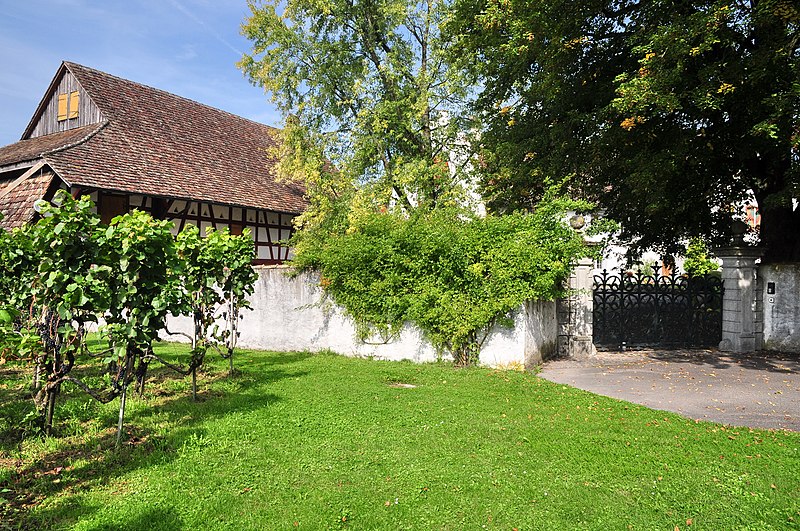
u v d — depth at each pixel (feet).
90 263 16.94
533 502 13.57
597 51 44.09
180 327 44.93
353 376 29.40
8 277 22.89
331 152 58.95
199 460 15.88
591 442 18.24
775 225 46.88
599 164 45.16
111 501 13.16
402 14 56.44
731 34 34.27
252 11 57.77
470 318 32.01
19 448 16.58
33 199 45.03
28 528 11.79
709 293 44.04
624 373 32.53
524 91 49.34
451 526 12.32
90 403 21.67
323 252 38.47
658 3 36.37
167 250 18.65
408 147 58.65
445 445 17.56
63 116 61.87
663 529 12.42
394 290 35.24
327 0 55.72
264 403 22.77
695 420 21.61
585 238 38.68
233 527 12.05
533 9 39.42
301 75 58.70
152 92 70.49
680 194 47.21
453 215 37.86
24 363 23.20
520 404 23.40
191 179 58.08
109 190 46.24
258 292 42.16
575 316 39.65
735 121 39.93
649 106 35.37
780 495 14.26
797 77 33.22
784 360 37.88
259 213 65.00
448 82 54.85
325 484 14.38
